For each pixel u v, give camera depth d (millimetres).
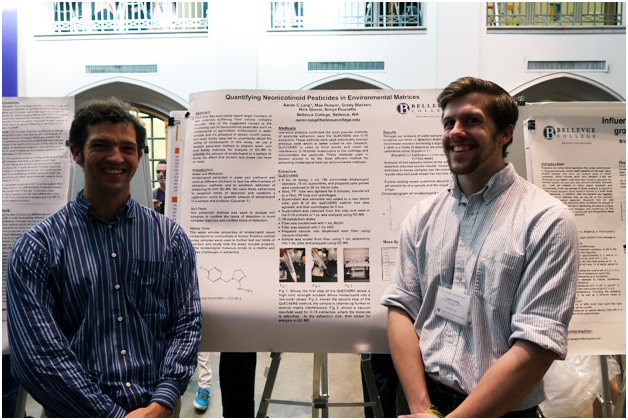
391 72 5906
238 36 5840
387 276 1785
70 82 6062
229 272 1800
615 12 6094
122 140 1402
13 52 5738
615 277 1801
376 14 6207
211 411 2855
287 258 1800
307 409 2875
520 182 1311
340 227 1806
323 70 5926
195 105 1876
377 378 2186
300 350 1777
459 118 1289
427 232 1418
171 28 6238
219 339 1791
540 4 6012
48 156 1929
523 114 1882
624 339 1787
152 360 1422
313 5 6219
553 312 1131
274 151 1827
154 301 1450
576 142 1851
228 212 1820
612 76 5895
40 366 1262
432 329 1353
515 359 1139
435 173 1807
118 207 1459
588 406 2268
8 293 1333
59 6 6184
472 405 1138
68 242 1384
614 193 1834
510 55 5852
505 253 1213
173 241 1527
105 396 1304
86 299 1358
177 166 1966
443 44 5734
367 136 1826
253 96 1842
